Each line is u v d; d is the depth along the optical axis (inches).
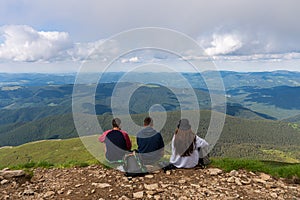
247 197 101.0
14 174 128.0
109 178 122.8
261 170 131.8
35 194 109.3
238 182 116.0
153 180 119.1
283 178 123.3
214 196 102.0
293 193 105.5
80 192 108.4
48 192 110.0
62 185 118.1
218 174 127.3
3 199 104.8
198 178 121.6
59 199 102.9
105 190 109.0
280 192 106.3
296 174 123.1
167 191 107.1
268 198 100.3
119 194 104.7
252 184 114.9
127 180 119.3
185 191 106.9
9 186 118.2
